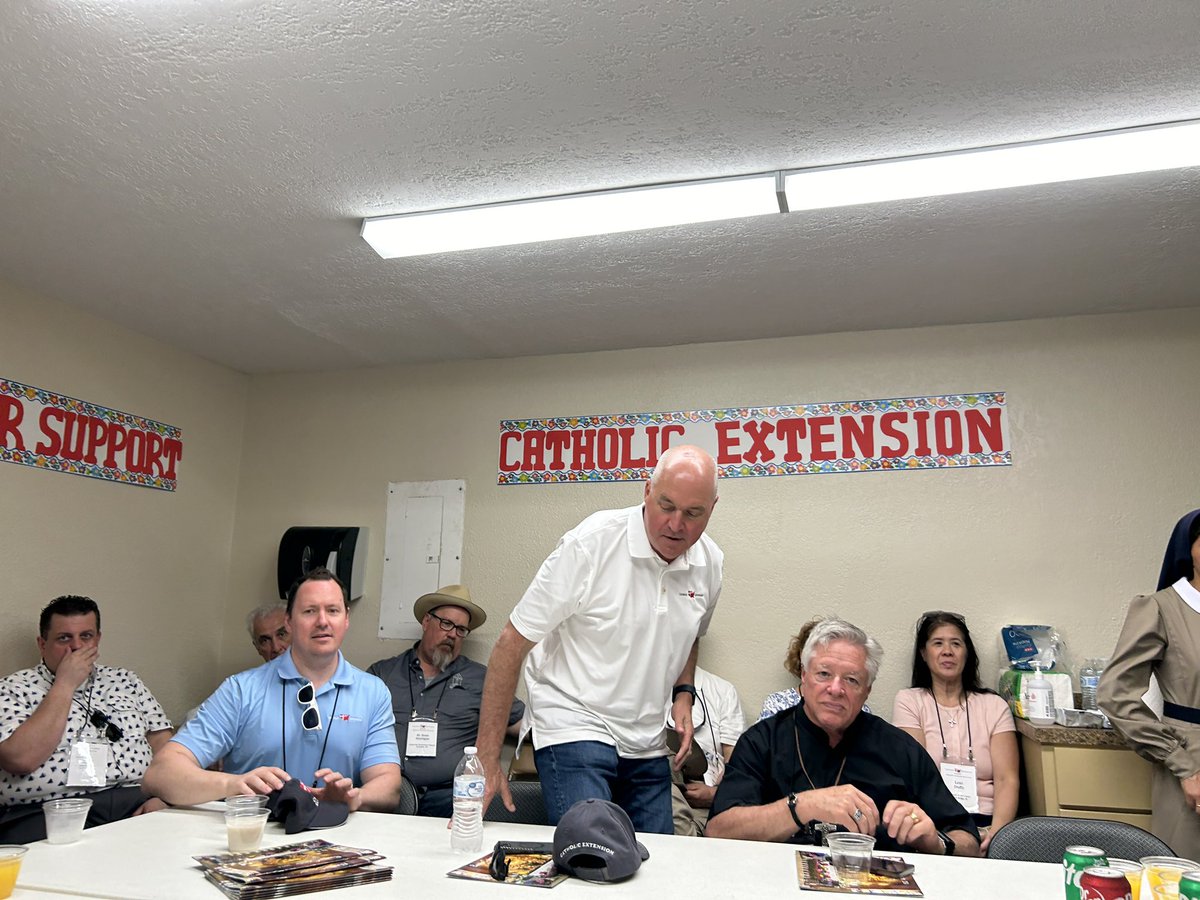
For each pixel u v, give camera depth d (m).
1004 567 3.76
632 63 2.18
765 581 4.01
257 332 4.17
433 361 4.62
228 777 2.19
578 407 4.39
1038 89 2.25
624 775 2.37
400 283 3.54
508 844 1.86
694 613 2.44
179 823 2.10
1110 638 3.61
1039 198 2.77
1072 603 3.66
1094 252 3.16
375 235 3.04
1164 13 1.96
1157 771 2.78
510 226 2.96
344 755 2.59
